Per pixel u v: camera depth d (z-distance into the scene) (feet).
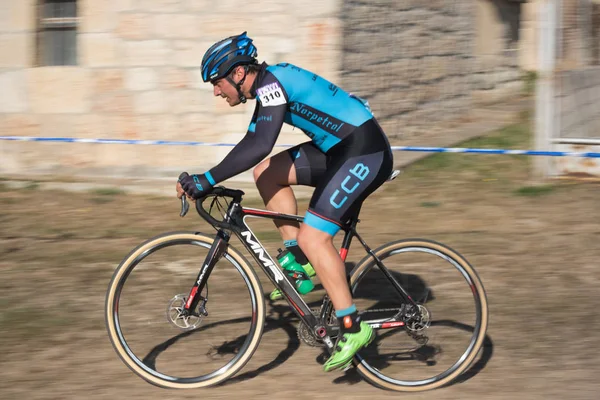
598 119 46.06
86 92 50.16
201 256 27.50
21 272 33.55
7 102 51.44
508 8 83.97
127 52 49.03
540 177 47.03
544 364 25.14
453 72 68.18
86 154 50.96
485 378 24.39
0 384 24.11
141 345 25.03
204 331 25.40
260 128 22.35
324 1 45.62
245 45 22.58
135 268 26.11
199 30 47.88
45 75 50.57
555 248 35.53
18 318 28.91
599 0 47.03
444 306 24.75
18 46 50.98
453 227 38.70
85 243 37.27
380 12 52.80
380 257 24.07
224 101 48.57
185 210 22.86
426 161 51.65
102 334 27.71
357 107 23.04
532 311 29.12
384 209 41.98
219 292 25.99
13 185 48.03
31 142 51.60
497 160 51.65
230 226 23.53
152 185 47.47
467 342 24.27
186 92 48.93
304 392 23.65
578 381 23.97
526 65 85.87
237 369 24.02
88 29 49.29
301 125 23.26
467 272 24.00
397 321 24.14
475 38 74.23
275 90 22.36
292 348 26.48
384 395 23.49
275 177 24.68
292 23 46.19
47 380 24.39
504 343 26.63
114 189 46.62
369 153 22.77
